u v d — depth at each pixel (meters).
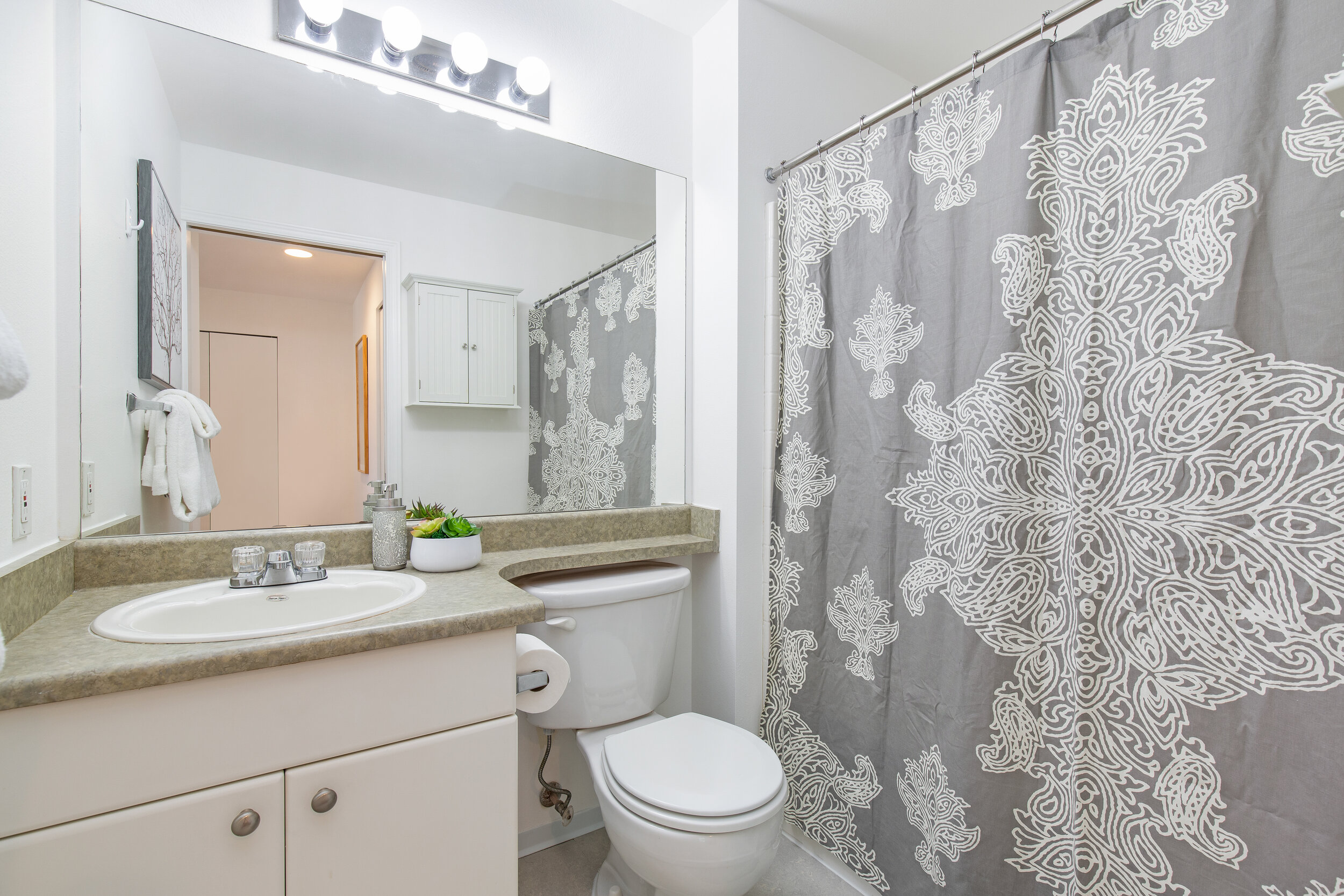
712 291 1.83
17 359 0.54
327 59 1.41
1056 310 1.11
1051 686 1.10
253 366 1.33
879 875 1.39
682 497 1.91
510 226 1.65
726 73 1.77
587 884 1.50
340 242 1.43
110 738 0.73
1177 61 0.95
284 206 1.37
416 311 1.53
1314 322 0.82
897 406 1.39
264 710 0.81
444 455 1.56
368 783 0.89
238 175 1.32
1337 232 0.80
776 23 1.81
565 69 1.72
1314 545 0.82
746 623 1.73
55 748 0.70
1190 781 0.93
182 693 0.77
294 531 1.33
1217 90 0.90
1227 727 0.89
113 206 1.16
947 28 1.87
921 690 1.32
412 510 1.53
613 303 1.80
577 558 1.52
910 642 1.35
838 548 1.53
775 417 1.73
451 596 1.08
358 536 1.40
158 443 1.21
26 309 0.96
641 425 1.84
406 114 1.51
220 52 1.29
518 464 1.67
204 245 1.28
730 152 1.75
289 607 1.13
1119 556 1.01
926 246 1.33
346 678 0.87
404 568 1.33
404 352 1.51
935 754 1.27
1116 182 1.02
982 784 1.17
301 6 1.36
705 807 1.08
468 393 1.59
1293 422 0.84
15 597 0.84
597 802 1.75
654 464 1.87
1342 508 0.80
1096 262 1.05
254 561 1.12
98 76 1.13
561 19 1.71
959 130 1.27
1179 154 0.94
